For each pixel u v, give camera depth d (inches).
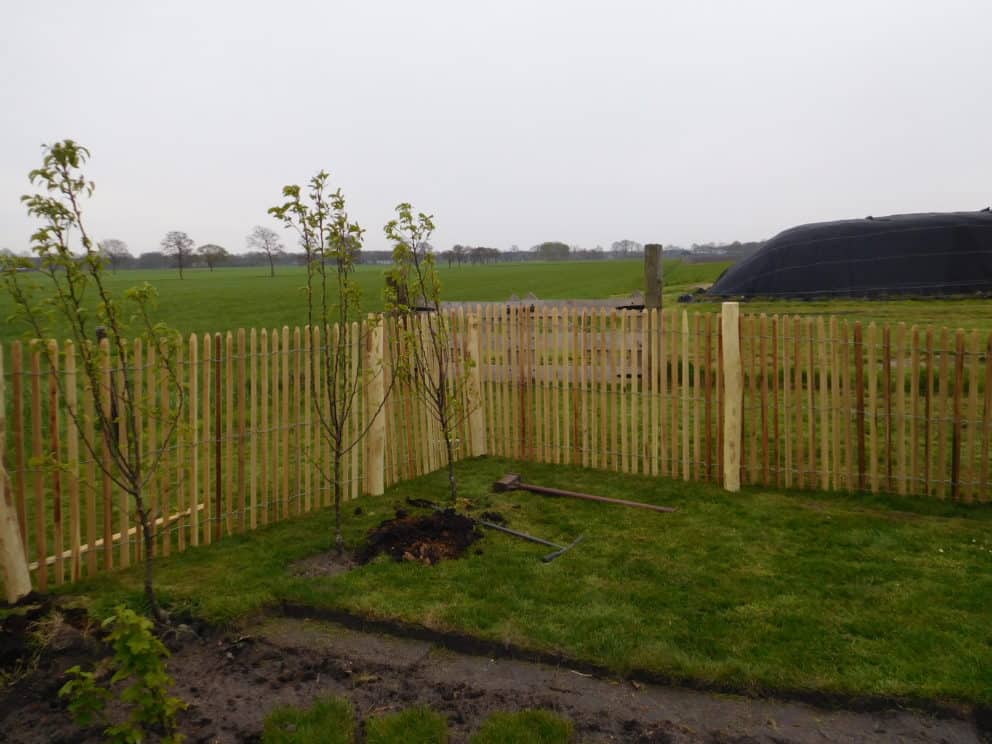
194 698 149.1
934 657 154.6
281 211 224.8
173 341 192.1
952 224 617.9
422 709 142.6
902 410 267.1
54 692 150.1
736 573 201.9
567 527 244.8
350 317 658.8
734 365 280.2
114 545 235.0
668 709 143.4
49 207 160.7
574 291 1692.9
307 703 147.2
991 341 251.9
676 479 302.5
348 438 277.7
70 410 193.5
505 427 346.9
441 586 196.2
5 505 183.2
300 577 203.9
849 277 625.9
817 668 151.6
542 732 134.3
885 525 237.9
